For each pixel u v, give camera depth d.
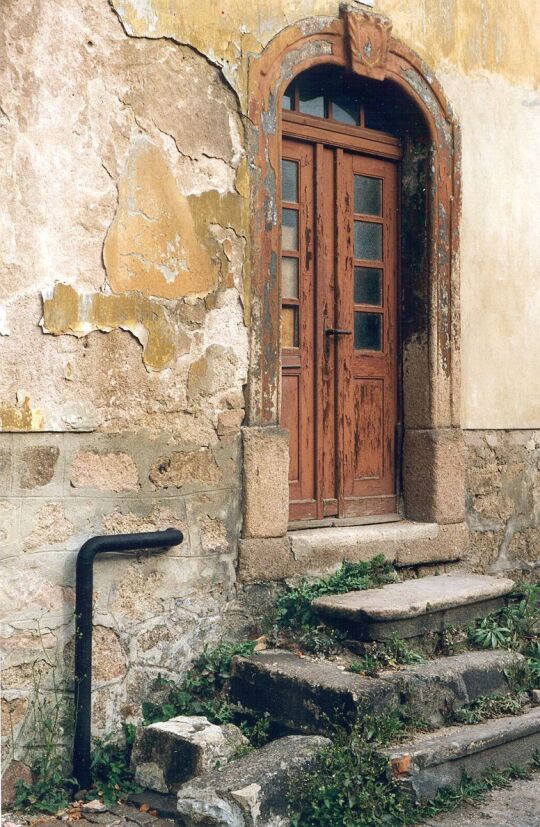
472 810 4.37
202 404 5.19
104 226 4.80
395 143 6.44
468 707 5.02
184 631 5.12
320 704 4.67
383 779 4.38
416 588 5.66
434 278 6.34
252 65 5.40
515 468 6.94
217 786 4.09
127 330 4.88
